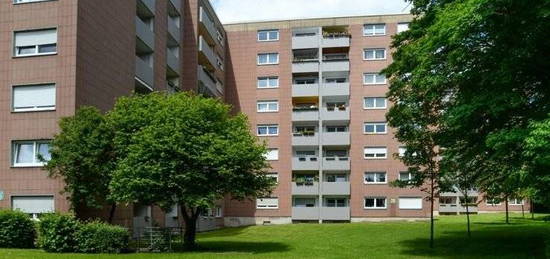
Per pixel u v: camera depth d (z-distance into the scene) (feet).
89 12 93.61
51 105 89.04
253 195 84.17
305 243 97.71
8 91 90.89
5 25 92.43
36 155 88.53
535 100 65.72
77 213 86.43
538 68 64.54
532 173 60.18
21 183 88.12
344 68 186.70
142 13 123.03
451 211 200.03
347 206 182.29
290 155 185.68
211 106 82.33
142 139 75.51
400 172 180.24
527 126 60.23
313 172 187.32
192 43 151.43
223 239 108.88
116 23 103.81
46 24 90.63
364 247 89.97
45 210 86.28
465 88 69.10
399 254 78.64
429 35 67.00
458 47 64.59
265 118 189.37
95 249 71.67
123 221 100.32
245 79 192.95
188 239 82.74
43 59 90.12
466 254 78.54
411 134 85.51
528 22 59.52
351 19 190.90
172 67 138.31
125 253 72.43
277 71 191.42
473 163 81.92
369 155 182.70
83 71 91.09
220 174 77.82
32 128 89.15
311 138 183.62
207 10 168.55
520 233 103.60
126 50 107.96
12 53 91.56
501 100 61.62
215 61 176.04
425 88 73.15
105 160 79.25
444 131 78.69
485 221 141.69
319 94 186.29
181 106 80.28
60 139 78.23
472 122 69.67
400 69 82.69
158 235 80.23
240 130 84.64
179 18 146.92
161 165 75.31
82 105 90.12
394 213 178.60
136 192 74.84
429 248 87.15
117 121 79.56
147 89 121.29
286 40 192.95
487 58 64.44
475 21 58.49
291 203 183.32
